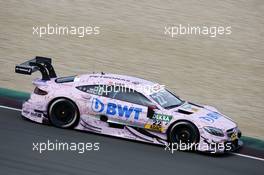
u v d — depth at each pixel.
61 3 49.41
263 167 24.23
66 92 26.72
